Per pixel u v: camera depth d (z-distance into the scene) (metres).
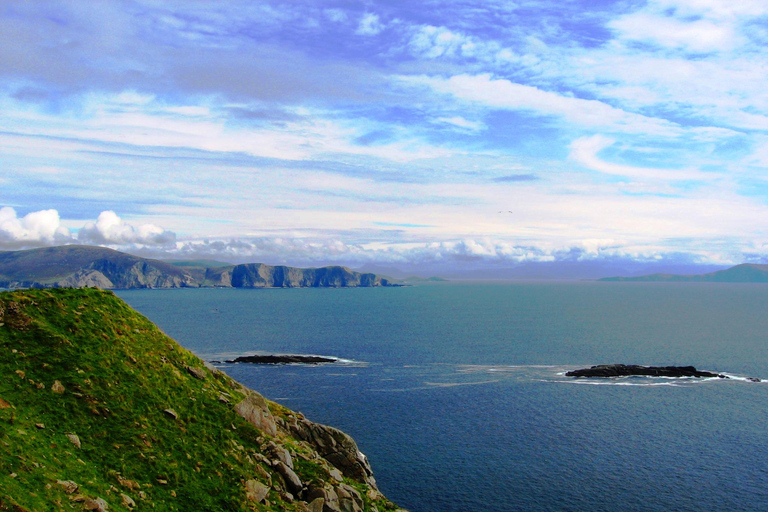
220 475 40.91
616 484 84.69
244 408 49.78
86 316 49.28
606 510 76.94
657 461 93.44
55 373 42.12
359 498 47.44
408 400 132.12
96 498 32.78
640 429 110.25
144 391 44.91
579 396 137.38
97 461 36.97
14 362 41.47
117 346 48.00
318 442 55.34
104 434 39.34
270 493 42.03
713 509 76.94
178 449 41.38
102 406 41.31
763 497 80.44
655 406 127.94
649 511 76.50
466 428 110.50
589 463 92.62
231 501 39.00
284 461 45.69
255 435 47.38
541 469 90.06
